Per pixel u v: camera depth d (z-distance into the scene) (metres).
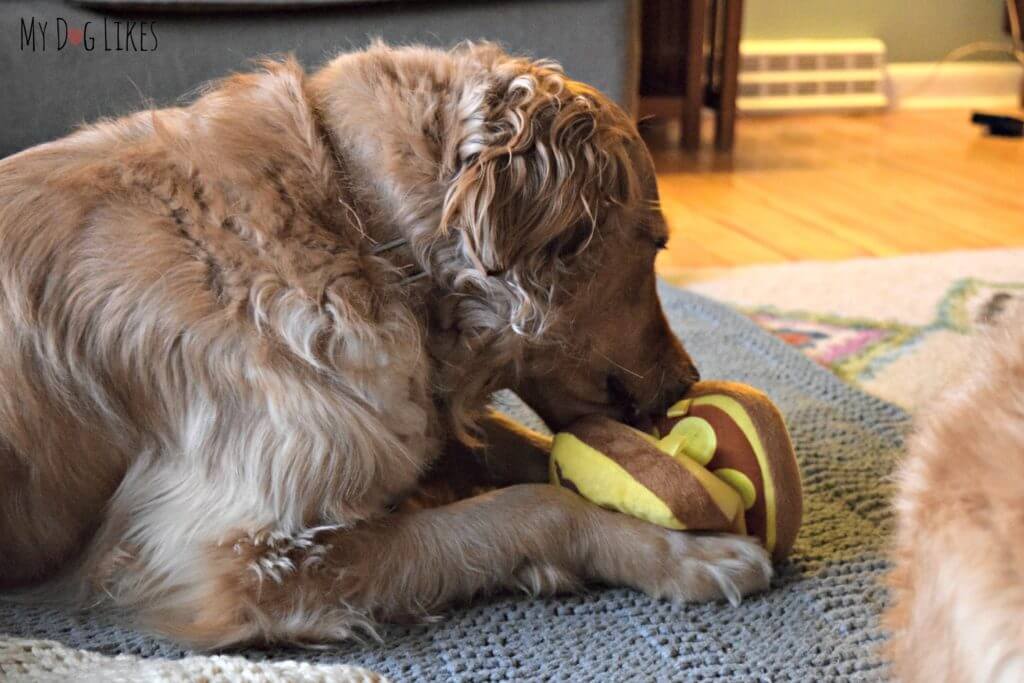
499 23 2.73
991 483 0.81
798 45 5.29
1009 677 0.76
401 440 1.41
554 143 1.38
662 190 3.89
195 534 1.33
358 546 1.35
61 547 1.41
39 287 1.32
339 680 1.15
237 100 1.45
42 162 1.39
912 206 3.65
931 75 5.49
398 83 1.43
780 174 4.13
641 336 1.57
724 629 1.34
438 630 1.35
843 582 1.44
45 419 1.33
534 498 1.43
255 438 1.31
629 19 2.78
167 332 1.31
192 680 1.14
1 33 2.60
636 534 1.40
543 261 1.41
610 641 1.32
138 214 1.33
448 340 1.46
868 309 2.59
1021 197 3.78
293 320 1.31
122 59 2.65
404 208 1.39
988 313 1.22
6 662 1.20
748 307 2.63
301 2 2.62
